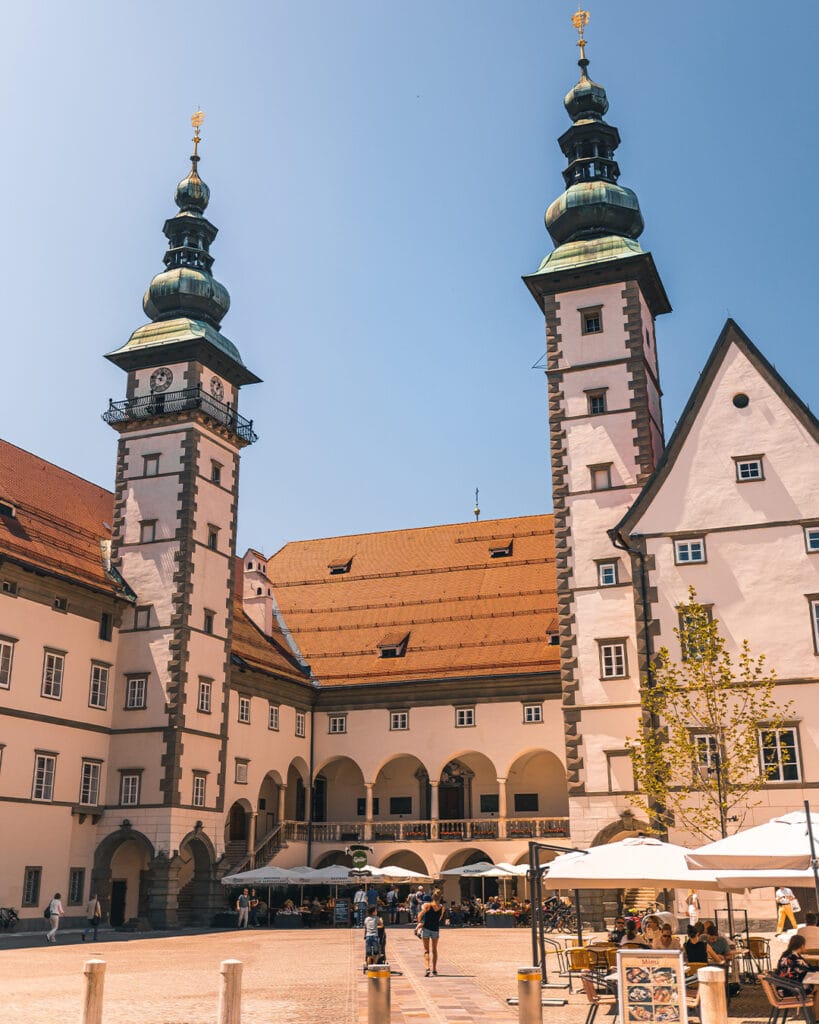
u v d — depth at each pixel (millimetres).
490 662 65500
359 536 79812
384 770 69250
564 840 60156
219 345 65125
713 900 44750
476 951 37562
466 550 74688
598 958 25406
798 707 45281
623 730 50719
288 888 63125
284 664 68250
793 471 48250
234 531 64125
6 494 55281
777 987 20594
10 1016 20906
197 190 70312
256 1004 23016
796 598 46688
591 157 64000
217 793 58250
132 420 62500
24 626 50938
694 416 50344
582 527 54688
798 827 22594
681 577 48531
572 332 58406
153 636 57688
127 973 29609
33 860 49906
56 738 52312
